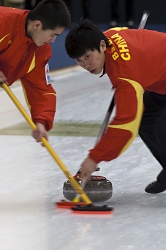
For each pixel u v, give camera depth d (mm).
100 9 28453
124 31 6312
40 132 6504
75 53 5887
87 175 6094
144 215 6332
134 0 26281
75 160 8828
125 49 5926
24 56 6480
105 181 6734
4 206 6680
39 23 6141
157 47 6109
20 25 6270
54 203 6793
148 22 27812
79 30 5883
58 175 7980
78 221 6129
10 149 9539
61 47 19672
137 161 8734
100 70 5988
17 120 12039
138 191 7281
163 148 6695
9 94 6512
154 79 6016
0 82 6480
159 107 6789
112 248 5363
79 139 10250
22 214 6387
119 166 8453
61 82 17109
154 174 8023
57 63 19188
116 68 5836
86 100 14258
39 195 7105
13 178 7852
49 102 6770
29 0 19797
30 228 5934
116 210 6512
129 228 5910
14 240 5598
